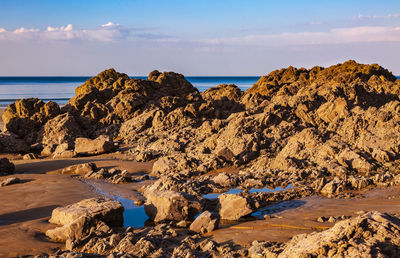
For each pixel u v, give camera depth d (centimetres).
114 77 5747
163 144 3334
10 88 17825
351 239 885
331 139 2689
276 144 2906
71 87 19088
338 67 6284
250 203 1636
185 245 1190
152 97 4806
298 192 1950
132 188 2217
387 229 901
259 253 1052
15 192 2072
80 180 2431
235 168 2609
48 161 3047
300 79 6744
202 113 4247
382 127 2672
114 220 1537
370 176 2141
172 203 1617
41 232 1473
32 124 4153
